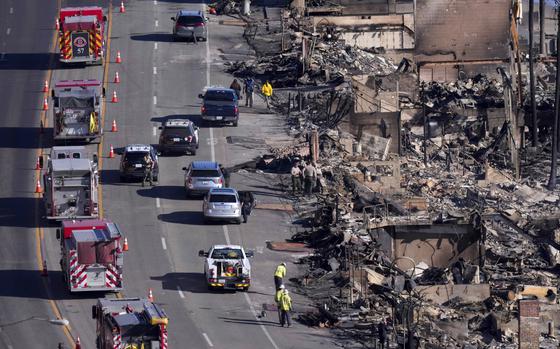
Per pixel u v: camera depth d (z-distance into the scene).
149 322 187.12
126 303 195.50
